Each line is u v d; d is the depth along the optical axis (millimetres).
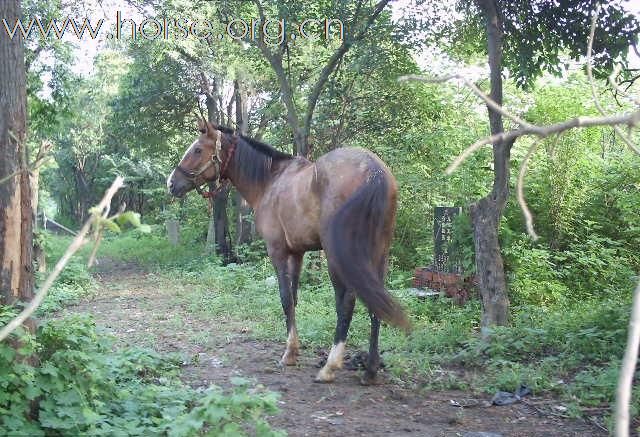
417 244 13984
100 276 15477
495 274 7543
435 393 5449
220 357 6688
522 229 12023
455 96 14180
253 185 6578
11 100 4234
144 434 3809
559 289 9859
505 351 6469
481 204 7641
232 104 19891
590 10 7559
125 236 28094
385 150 13188
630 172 11938
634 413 4523
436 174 13484
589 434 4453
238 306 9789
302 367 6246
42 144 3145
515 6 8023
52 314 9648
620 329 6375
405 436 4398
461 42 10898
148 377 5488
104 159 34906
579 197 12023
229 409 3488
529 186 12000
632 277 9953
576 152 11961
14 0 4281
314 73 14078
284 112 15336
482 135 13578
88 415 3629
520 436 4426
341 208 5133
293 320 6324
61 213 54125
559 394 5305
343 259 5039
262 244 15773
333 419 4734
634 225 11562
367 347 6922
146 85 18984
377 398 5273
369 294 4957
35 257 12406
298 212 5859
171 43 14344
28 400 3758
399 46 11484
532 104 12688
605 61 7863
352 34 11266
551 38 8156
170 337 7805
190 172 6781
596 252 11328
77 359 4172
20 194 4262
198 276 13680
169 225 24000
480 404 5148
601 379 5230
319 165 5652
